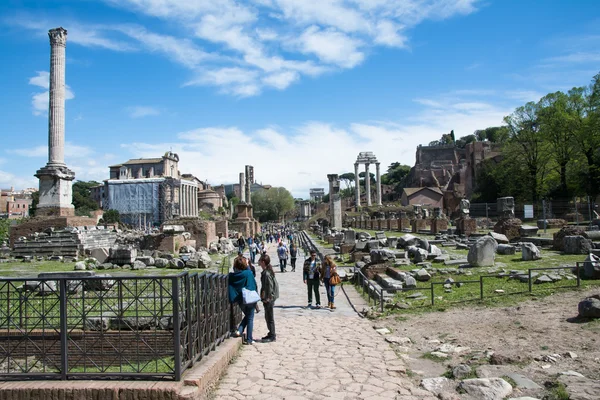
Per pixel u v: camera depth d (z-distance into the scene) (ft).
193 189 442.91
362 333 36.42
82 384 21.89
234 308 35.76
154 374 22.43
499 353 28.53
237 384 24.94
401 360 28.84
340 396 22.97
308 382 25.07
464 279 53.62
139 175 468.75
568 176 190.90
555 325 33.40
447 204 344.49
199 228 127.54
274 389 24.09
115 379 22.52
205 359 25.88
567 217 144.46
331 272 48.08
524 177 208.23
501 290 45.70
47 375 22.99
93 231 106.83
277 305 51.34
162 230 119.03
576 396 20.97
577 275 44.47
